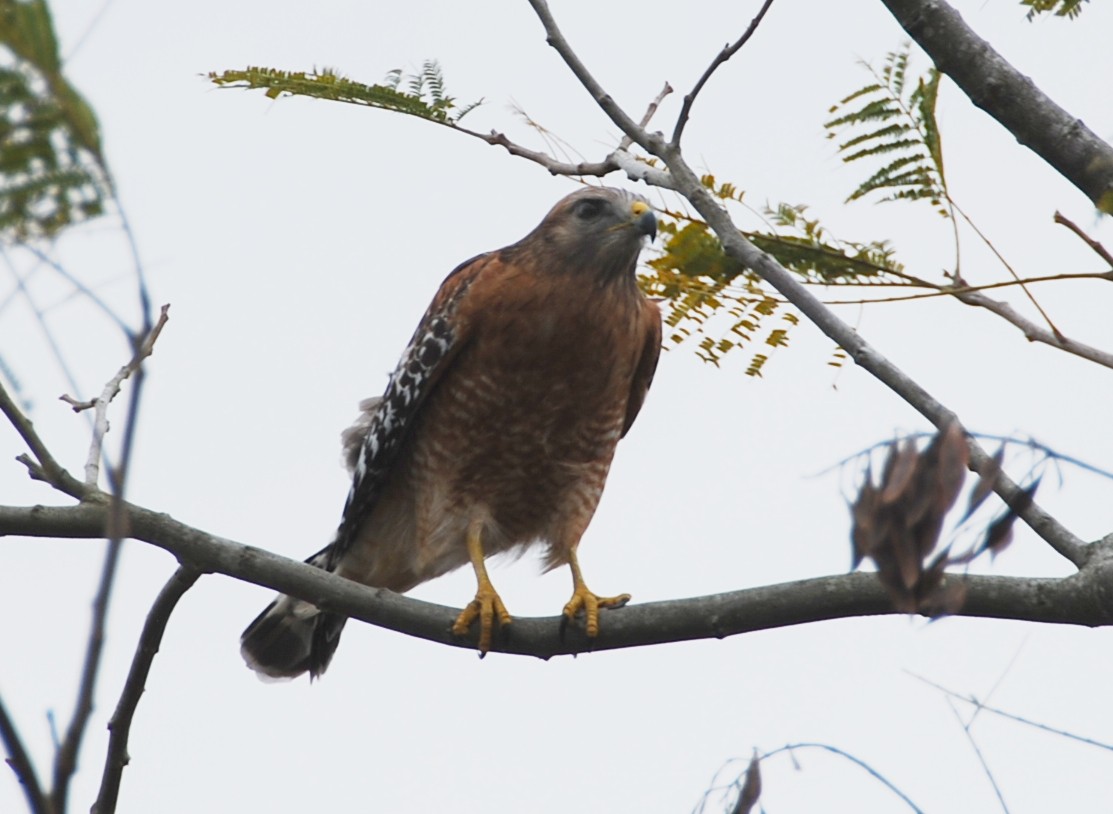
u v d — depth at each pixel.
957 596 5.24
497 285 11.79
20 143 3.75
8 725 3.95
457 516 12.34
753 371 8.05
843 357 7.98
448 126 8.39
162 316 8.38
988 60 7.19
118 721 9.40
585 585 10.05
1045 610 7.32
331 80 8.31
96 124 3.79
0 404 8.59
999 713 6.57
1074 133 7.08
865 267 7.60
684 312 8.10
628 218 11.51
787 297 7.14
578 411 12.03
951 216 7.57
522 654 9.88
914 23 7.29
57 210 3.82
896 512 5.12
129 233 3.91
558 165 8.28
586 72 8.07
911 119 7.68
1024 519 7.43
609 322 11.77
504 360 11.80
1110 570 7.12
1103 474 5.07
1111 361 7.08
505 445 12.09
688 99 7.71
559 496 12.40
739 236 7.43
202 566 9.19
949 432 5.16
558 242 11.77
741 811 6.13
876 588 7.99
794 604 8.30
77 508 8.69
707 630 8.77
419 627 9.83
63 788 3.93
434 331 12.00
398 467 12.54
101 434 8.81
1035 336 7.20
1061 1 7.18
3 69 3.71
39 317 3.94
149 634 9.30
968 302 7.44
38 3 3.73
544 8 8.16
